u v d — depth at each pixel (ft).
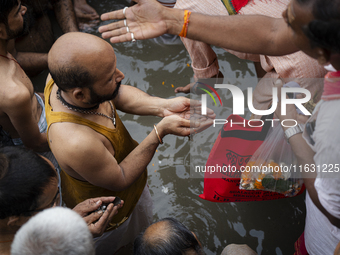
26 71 9.72
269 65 6.58
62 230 3.10
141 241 4.41
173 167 8.80
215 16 5.00
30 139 6.18
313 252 5.65
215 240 7.80
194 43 7.32
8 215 3.85
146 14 4.91
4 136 5.85
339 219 4.27
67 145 4.42
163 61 10.44
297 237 7.72
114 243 6.73
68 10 10.54
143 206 7.13
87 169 4.58
